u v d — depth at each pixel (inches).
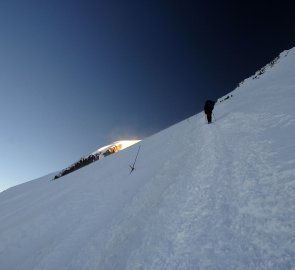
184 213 322.0
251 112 641.0
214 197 325.4
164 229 315.0
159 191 478.0
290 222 226.7
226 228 258.5
